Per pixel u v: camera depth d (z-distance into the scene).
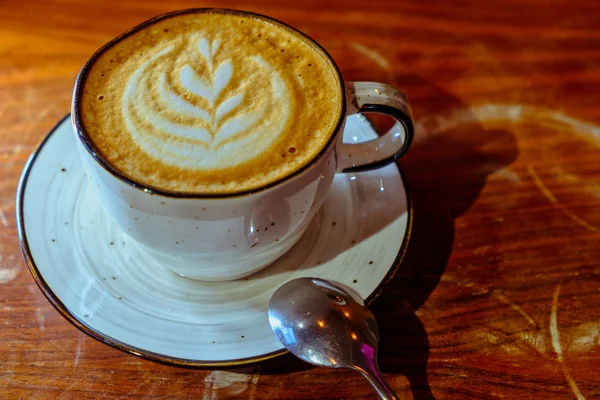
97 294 0.27
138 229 0.25
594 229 0.31
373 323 0.26
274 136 0.25
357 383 0.26
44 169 0.30
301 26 0.39
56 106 0.34
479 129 0.35
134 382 0.26
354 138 0.32
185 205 0.23
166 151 0.24
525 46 0.39
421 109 0.36
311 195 0.25
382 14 0.40
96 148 0.24
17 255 0.29
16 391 0.26
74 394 0.26
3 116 0.34
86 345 0.27
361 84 0.27
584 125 0.35
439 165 0.34
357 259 0.28
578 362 0.27
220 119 0.25
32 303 0.28
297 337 0.26
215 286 0.28
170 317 0.26
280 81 0.27
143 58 0.27
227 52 0.27
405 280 0.29
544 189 0.33
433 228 0.31
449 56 0.38
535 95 0.37
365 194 0.30
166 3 0.40
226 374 0.27
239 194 0.23
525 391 0.26
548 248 0.31
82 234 0.28
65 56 0.36
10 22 0.38
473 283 0.29
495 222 0.31
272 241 0.26
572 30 0.40
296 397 0.26
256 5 0.40
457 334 0.28
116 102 0.26
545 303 0.29
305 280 0.27
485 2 0.41
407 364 0.27
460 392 0.26
